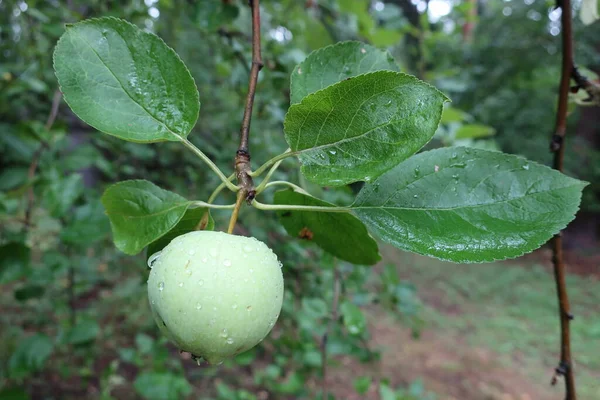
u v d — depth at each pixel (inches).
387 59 7.9
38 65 21.3
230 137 22.0
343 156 5.8
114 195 7.2
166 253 6.2
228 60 18.3
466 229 6.2
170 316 5.8
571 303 58.5
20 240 13.6
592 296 60.7
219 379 30.6
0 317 28.4
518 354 45.4
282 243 18.8
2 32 22.1
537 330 50.4
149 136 6.7
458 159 6.7
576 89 9.9
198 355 6.1
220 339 5.7
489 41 74.9
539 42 72.2
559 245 9.4
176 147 22.7
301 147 6.0
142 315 33.9
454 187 6.5
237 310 5.7
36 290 15.9
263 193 17.9
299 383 21.0
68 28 6.6
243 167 6.5
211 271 5.8
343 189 12.8
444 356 43.9
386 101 5.4
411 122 5.4
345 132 5.7
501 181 6.4
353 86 5.4
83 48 6.7
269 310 6.1
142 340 21.6
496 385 40.0
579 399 38.2
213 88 27.8
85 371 25.4
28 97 21.1
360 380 20.3
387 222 6.5
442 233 6.3
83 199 16.7
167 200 7.2
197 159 21.9
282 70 16.7
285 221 8.8
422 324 22.4
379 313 49.4
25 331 27.3
